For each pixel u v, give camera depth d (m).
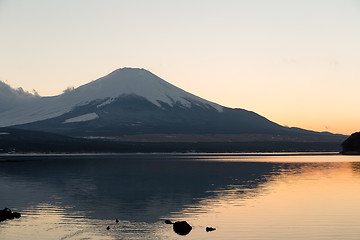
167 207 38.31
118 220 32.50
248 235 27.73
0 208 37.88
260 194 46.50
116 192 49.31
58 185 57.31
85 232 28.72
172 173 80.62
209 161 139.38
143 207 38.34
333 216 33.44
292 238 26.92
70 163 123.38
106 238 27.23
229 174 77.00
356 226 29.95
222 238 27.05
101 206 38.97
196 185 57.16
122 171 86.81
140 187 54.81
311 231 28.61
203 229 29.44
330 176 69.44
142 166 107.19
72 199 43.53
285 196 44.66
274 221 31.75
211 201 41.69
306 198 43.06
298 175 72.31
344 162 123.00
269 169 91.06
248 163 122.56
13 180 64.62
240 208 37.38
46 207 38.38
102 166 106.19
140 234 28.20
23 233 28.41
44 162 129.38
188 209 37.16
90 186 56.16
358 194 45.75
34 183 60.09
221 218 33.06
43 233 28.42
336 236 27.31
